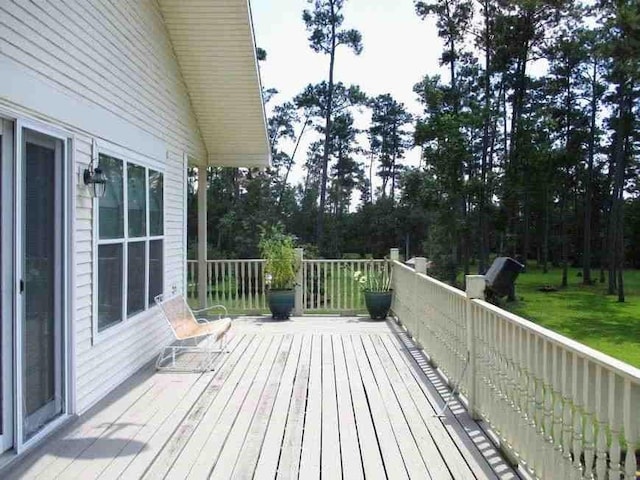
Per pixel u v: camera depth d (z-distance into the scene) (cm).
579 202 3222
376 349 650
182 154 752
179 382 509
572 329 1338
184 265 762
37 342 364
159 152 643
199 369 558
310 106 2681
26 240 348
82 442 359
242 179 2403
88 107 432
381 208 3152
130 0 534
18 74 326
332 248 2855
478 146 1950
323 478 305
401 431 379
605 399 214
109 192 484
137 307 565
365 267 930
